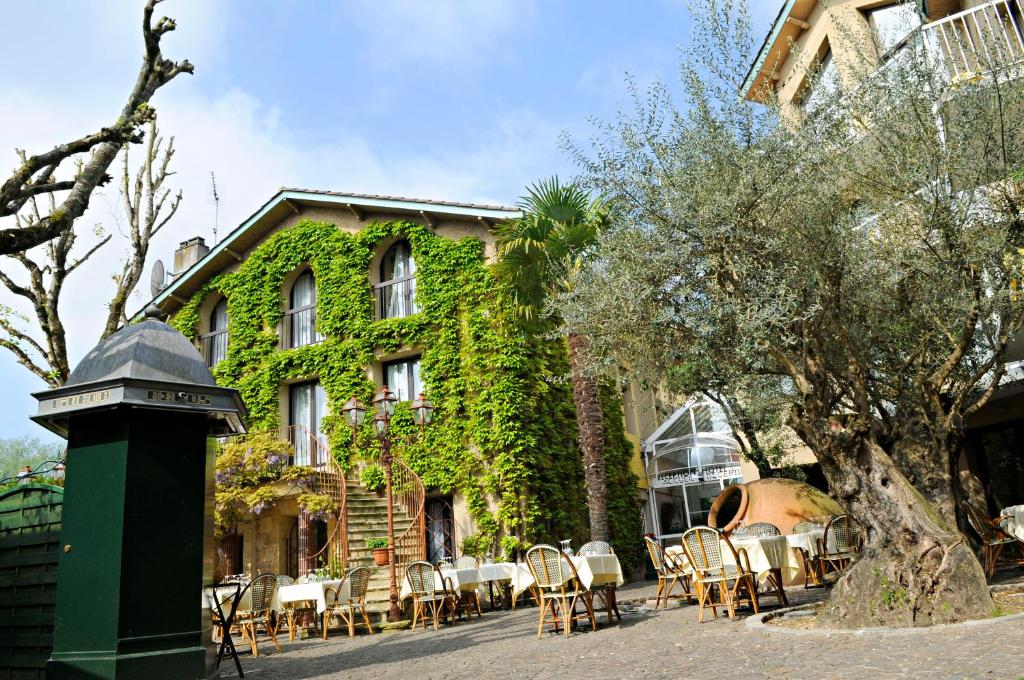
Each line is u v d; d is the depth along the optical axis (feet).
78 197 23.89
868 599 20.97
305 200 65.10
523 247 45.06
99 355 20.35
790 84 44.96
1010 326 24.47
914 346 26.76
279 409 61.93
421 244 59.47
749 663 16.99
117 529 18.22
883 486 21.72
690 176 22.57
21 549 21.98
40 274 37.99
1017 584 24.88
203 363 21.06
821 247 22.90
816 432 22.61
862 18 43.78
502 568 41.22
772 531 33.40
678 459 70.44
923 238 23.79
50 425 20.83
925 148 23.29
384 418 42.14
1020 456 42.83
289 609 36.60
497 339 54.24
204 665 18.65
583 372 30.07
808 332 23.15
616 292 23.35
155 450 19.22
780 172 22.31
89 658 17.51
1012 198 23.84
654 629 26.12
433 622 37.86
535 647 24.64
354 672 22.53
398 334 58.29
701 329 22.02
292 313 65.36
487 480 51.80
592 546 33.04
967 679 12.84
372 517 51.96
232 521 50.67
